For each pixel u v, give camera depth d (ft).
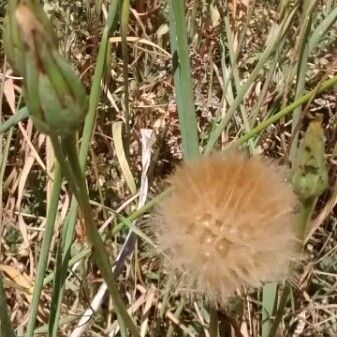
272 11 0.75
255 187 0.37
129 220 0.56
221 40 0.74
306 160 0.38
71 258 0.62
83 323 0.60
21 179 0.71
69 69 0.28
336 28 0.74
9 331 0.44
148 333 0.69
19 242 0.72
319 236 0.71
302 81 0.59
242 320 0.62
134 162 0.72
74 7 0.75
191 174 0.37
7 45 0.28
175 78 0.51
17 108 0.71
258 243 0.37
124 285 0.68
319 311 0.69
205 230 0.37
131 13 0.80
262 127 0.53
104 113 0.72
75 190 0.32
